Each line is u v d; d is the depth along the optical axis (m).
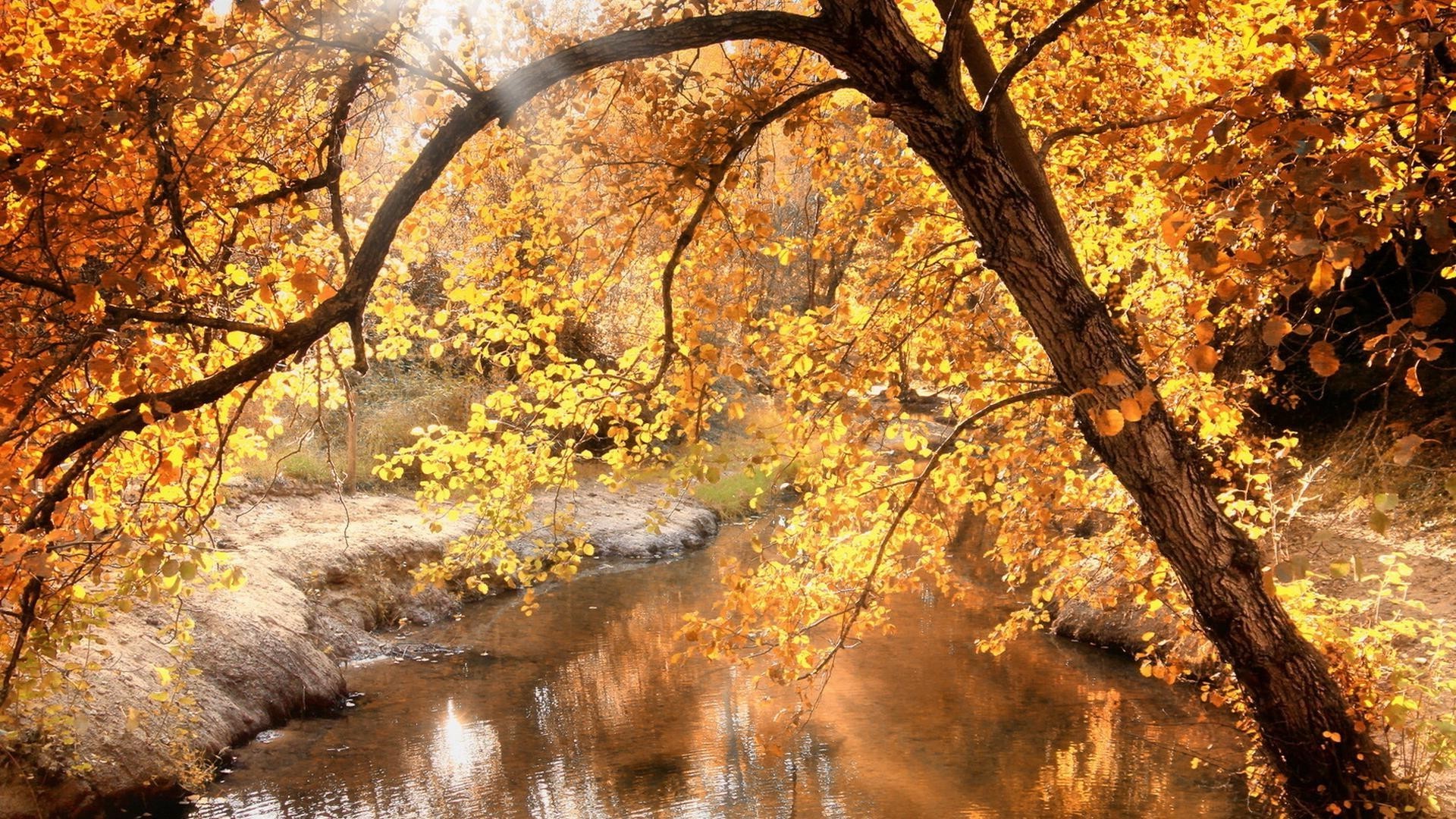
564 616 12.07
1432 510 9.09
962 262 5.74
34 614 3.36
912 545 14.99
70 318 3.33
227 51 3.46
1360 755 5.06
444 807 6.80
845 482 5.58
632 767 7.55
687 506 17.62
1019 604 11.96
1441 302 2.18
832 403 5.43
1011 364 5.97
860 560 5.95
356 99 4.16
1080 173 6.25
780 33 4.14
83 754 6.27
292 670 8.65
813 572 5.92
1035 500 6.07
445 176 4.95
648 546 15.42
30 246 3.08
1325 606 6.20
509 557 5.71
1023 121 6.29
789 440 5.58
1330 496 9.73
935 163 4.40
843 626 5.77
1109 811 6.57
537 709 8.85
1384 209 2.32
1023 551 6.42
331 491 13.52
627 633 11.34
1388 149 2.50
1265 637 4.93
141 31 3.39
